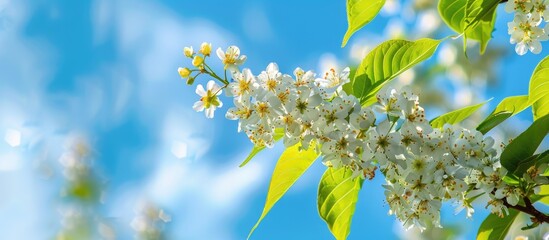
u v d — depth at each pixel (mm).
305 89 600
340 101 598
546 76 626
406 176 603
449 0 672
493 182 602
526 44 678
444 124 630
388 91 604
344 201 635
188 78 614
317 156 625
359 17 637
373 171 597
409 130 599
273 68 608
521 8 675
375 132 596
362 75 617
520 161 597
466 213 620
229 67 613
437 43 615
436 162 600
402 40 612
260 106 604
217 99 618
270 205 631
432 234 1035
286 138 605
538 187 603
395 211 613
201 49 613
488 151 604
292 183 629
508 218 632
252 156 617
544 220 599
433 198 605
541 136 590
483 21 657
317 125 597
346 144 597
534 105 639
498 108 638
